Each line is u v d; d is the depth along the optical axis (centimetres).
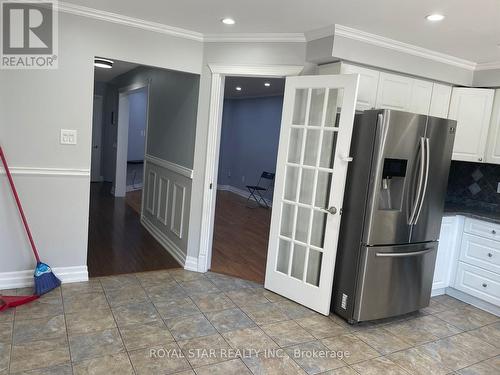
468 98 387
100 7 307
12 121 302
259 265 425
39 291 307
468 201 421
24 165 310
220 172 973
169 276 373
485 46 325
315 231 327
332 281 313
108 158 842
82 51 318
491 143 383
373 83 344
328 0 253
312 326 298
